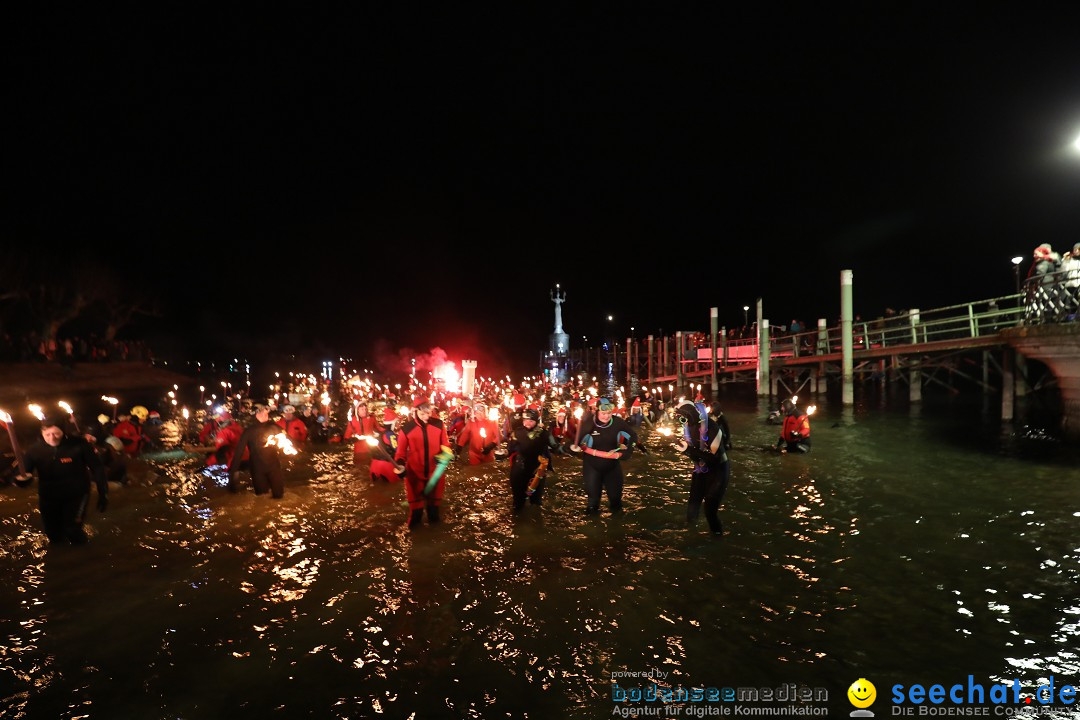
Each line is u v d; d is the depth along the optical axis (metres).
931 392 30.17
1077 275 13.48
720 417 7.86
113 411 27.86
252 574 6.36
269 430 9.84
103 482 8.38
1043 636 4.80
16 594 5.89
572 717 3.87
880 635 4.86
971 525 7.65
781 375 32.12
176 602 5.67
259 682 4.32
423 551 7.01
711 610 5.35
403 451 7.98
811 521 7.95
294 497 9.75
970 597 5.52
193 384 49.12
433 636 4.95
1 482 10.55
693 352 37.19
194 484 10.73
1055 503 8.56
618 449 8.46
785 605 5.43
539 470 8.87
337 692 4.18
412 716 3.90
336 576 6.26
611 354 53.78
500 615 5.30
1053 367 14.34
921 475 10.62
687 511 8.41
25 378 36.16
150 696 4.17
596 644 4.78
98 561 6.79
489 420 12.82
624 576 6.15
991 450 13.01
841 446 13.92
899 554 6.65
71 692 4.23
